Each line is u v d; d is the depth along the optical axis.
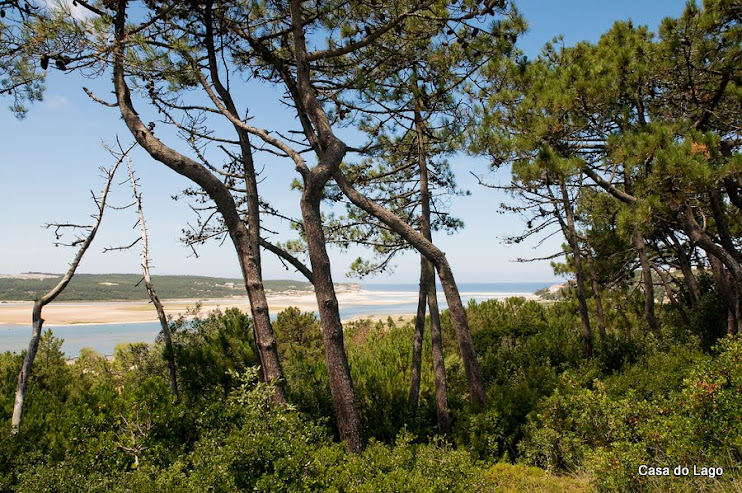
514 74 8.57
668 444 4.61
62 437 5.40
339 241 11.02
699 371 5.24
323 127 7.32
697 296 13.04
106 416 5.51
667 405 5.38
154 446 5.23
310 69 8.30
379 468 4.75
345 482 4.31
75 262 7.16
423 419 8.27
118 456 5.03
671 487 4.10
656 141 7.05
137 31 6.68
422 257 9.39
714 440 4.48
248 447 4.28
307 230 6.89
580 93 8.09
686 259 13.12
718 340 5.49
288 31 7.77
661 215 8.23
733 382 4.69
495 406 7.28
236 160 8.35
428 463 4.89
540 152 8.05
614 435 5.34
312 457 4.48
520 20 6.98
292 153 7.00
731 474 4.15
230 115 7.36
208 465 4.33
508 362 11.01
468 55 7.57
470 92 8.72
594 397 5.93
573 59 10.63
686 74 8.38
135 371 11.34
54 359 9.84
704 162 6.94
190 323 9.90
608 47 9.27
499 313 17.73
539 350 11.34
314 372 9.39
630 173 7.82
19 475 4.42
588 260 13.79
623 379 7.53
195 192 9.03
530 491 5.10
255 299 6.84
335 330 6.60
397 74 8.40
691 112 8.93
